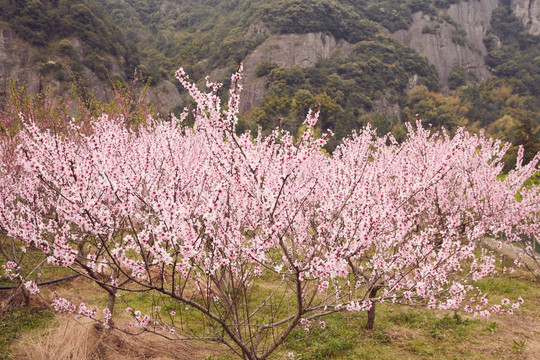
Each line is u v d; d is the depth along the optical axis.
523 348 6.24
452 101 85.50
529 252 10.23
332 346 6.17
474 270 4.97
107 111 10.64
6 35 50.03
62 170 3.48
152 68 68.88
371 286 4.83
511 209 9.19
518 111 85.25
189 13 133.38
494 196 8.91
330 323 7.20
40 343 5.55
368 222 3.78
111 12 118.50
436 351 6.19
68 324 6.04
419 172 8.20
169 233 3.27
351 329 7.04
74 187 3.37
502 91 95.19
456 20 120.94
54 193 5.68
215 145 4.14
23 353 5.43
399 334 6.83
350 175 5.22
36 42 51.69
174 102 62.81
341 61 93.06
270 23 100.44
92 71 53.97
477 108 86.75
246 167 3.90
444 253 4.30
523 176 9.36
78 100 10.43
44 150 4.11
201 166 5.88
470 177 9.00
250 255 3.91
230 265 4.26
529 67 109.44
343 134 53.00
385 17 115.50
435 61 107.56
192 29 125.62
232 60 88.56
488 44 120.31
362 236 3.76
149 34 114.81
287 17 97.06
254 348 4.68
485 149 10.29
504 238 12.70
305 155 3.62
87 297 7.69
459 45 111.19
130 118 10.81
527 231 9.77
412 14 118.19
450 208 8.90
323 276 3.55
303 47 93.00
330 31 100.69
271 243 4.02
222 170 4.06
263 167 4.24
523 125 30.14
